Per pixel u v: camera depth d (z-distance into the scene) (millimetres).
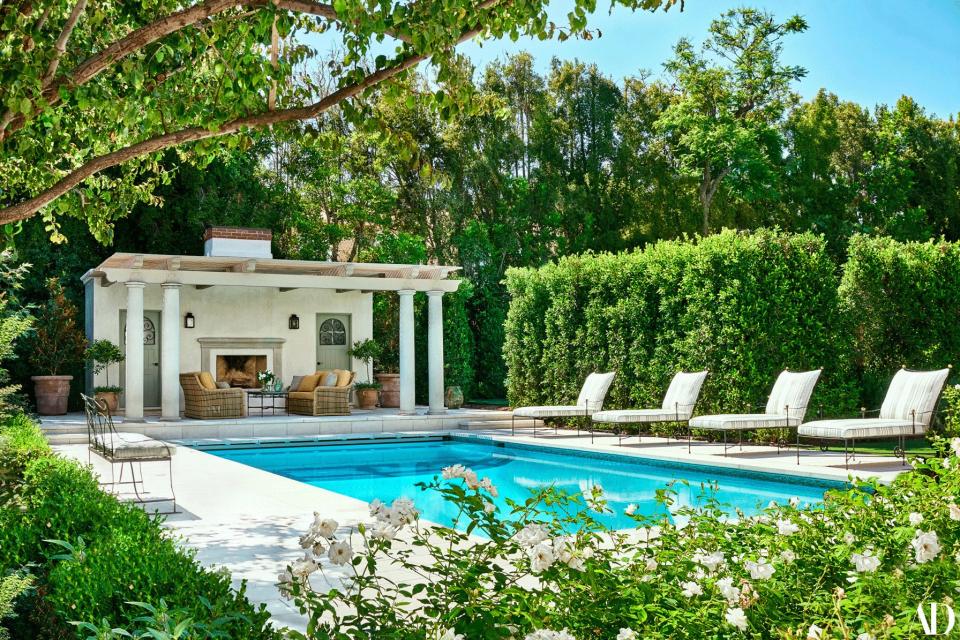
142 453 6914
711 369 12398
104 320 16875
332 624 3707
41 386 16734
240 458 12750
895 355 12078
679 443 12195
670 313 13102
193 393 15578
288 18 3646
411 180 24781
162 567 2789
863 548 2732
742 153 25188
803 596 2482
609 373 13586
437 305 16906
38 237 18672
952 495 3043
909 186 27484
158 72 4301
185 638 2115
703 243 12727
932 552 2418
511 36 4031
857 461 9617
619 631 2197
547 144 27172
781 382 11031
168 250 20188
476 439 14156
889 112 28938
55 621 2816
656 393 13281
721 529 3092
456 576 2234
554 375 15375
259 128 4227
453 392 19766
